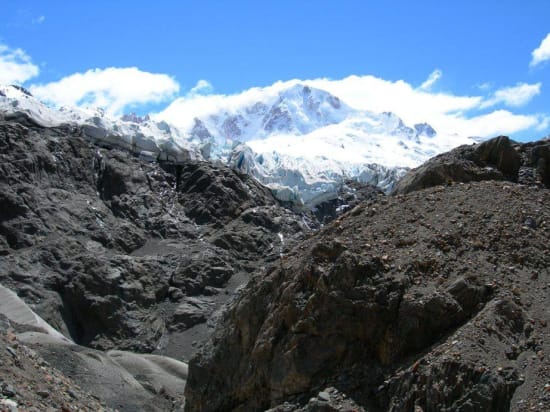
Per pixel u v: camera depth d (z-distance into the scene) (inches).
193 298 4237.2
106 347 3821.4
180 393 2571.4
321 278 1045.2
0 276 3956.7
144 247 4753.9
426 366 909.2
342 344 1015.0
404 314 991.6
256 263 4724.4
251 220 5157.5
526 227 1104.2
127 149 5526.6
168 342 3912.4
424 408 877.8
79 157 5123.0
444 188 1232.8
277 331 1074.7
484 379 859.4
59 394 994.7
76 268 4109.3
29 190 4594.0
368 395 960.3
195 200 5265.8
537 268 1039.0
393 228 1131.3
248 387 1097.4
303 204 5782.5
